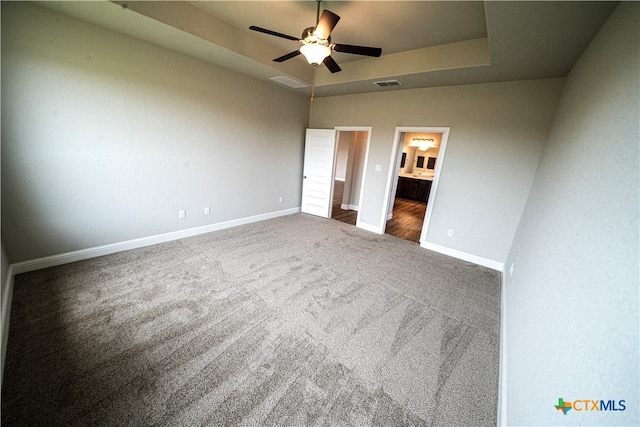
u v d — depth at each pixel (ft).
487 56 8.44
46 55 7.22
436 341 6.40
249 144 13.69
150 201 10.39
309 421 4.30
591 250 3.19
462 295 8.64
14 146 7.12
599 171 3.68
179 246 10.87
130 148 9.39
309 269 9.71
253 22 8.96
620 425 1.93
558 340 3.33
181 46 9.31
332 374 5.24
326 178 16.75
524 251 7.53
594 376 2.33
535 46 6.90
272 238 12.73
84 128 8.23
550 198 6.23
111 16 7.27
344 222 16.72
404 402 4.77
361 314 7.25
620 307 2.23
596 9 5.05
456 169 11.75
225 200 13.29
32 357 5.08
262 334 6.20
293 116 15.88
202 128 11.40
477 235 11.53
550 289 4.25
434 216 12.67
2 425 3.92
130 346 5.55
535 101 9.59
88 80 8.06
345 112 15.26
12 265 7.63
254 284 8.36
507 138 10.33
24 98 7.07
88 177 8.62
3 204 7.22
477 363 5.78
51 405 4.26
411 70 10.06
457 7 6.89
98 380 4.75
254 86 13.12
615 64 4.23
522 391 3.99
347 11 7.63
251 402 4.55
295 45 10.74
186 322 6.40
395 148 13.62
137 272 8.52
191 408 4.38
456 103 11.37
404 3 6.93
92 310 6.56
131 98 9.07
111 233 9.55
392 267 10.46
